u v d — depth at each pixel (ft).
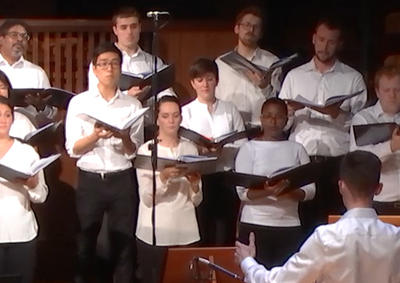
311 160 65.31
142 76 61.41
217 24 74.02
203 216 64.80
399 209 59.21
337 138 65.62
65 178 68.18
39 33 70.08
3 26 64.75
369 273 36.35
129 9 67.56
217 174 64.23
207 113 64.23
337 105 61.36
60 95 60.70
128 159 60.90
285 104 60.80
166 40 73.26
